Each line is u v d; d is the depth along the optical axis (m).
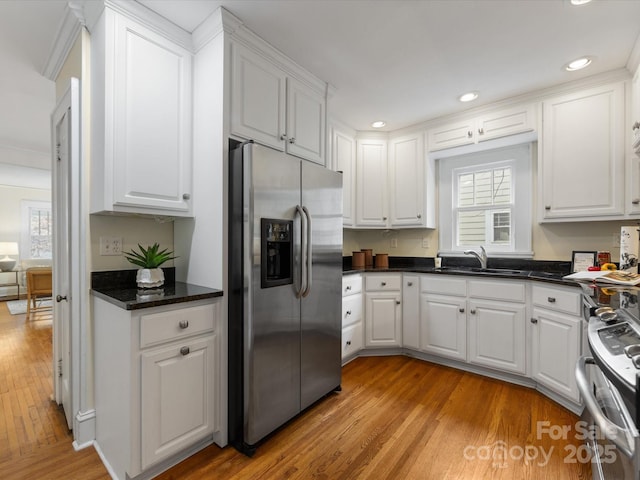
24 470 1.54
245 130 1.87
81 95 1.72
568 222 2.62
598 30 1.85
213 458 1.64
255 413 1.68
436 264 3.33
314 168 2.10
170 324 1.51
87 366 1.74
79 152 1.73
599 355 0.76
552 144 2.47
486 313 2.56
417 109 2.91
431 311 2.88
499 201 3.10
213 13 1.73
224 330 1.75
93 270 1.77
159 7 1.69
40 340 3.56
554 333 2.13
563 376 2.06
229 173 1.78
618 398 0.77
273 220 1.79
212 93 1.81
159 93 1.77
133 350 1.39
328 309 2.22
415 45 2.01
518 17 1.75
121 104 1.62
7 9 1.73
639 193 2.12
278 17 1.76
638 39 1.90
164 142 1.79
